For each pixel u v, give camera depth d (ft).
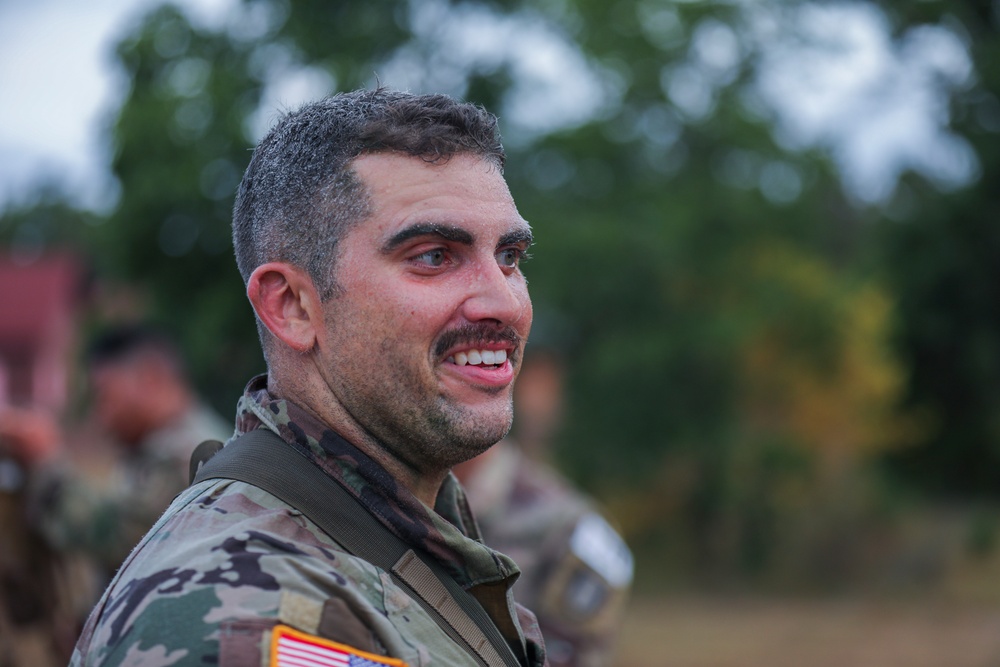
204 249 33.99
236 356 34.58
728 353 42.57
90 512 11.42
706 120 44.70
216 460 4.55
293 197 4.72
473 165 4.74
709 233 44.37
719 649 31.53
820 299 46.26
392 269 4.55
